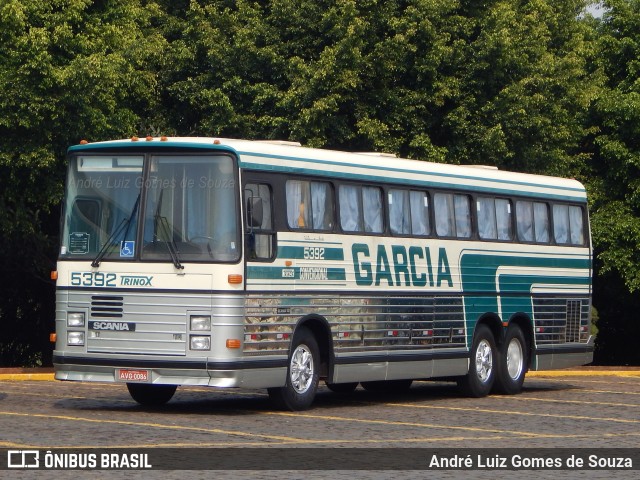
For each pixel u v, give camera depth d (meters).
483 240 22.25
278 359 17.47
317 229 18.36
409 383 23.42
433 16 32.34
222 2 34.62
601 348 47.50
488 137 32.22
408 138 32.62
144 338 16.95
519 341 23.20
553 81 34.38
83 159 17.70
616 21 37.97
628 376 30.80
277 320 17.45
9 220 29.75
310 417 17.20
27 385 22.56
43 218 34.47
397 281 20.02
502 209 22.95
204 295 16.75
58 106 28.02
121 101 31.88
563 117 35.56
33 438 13.88
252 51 32.31
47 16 28.56
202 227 16.92
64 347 17.44
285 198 17.81
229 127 31.92
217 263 16.75
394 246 19.98
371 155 20.34
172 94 33.03
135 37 31.41
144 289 16.98
